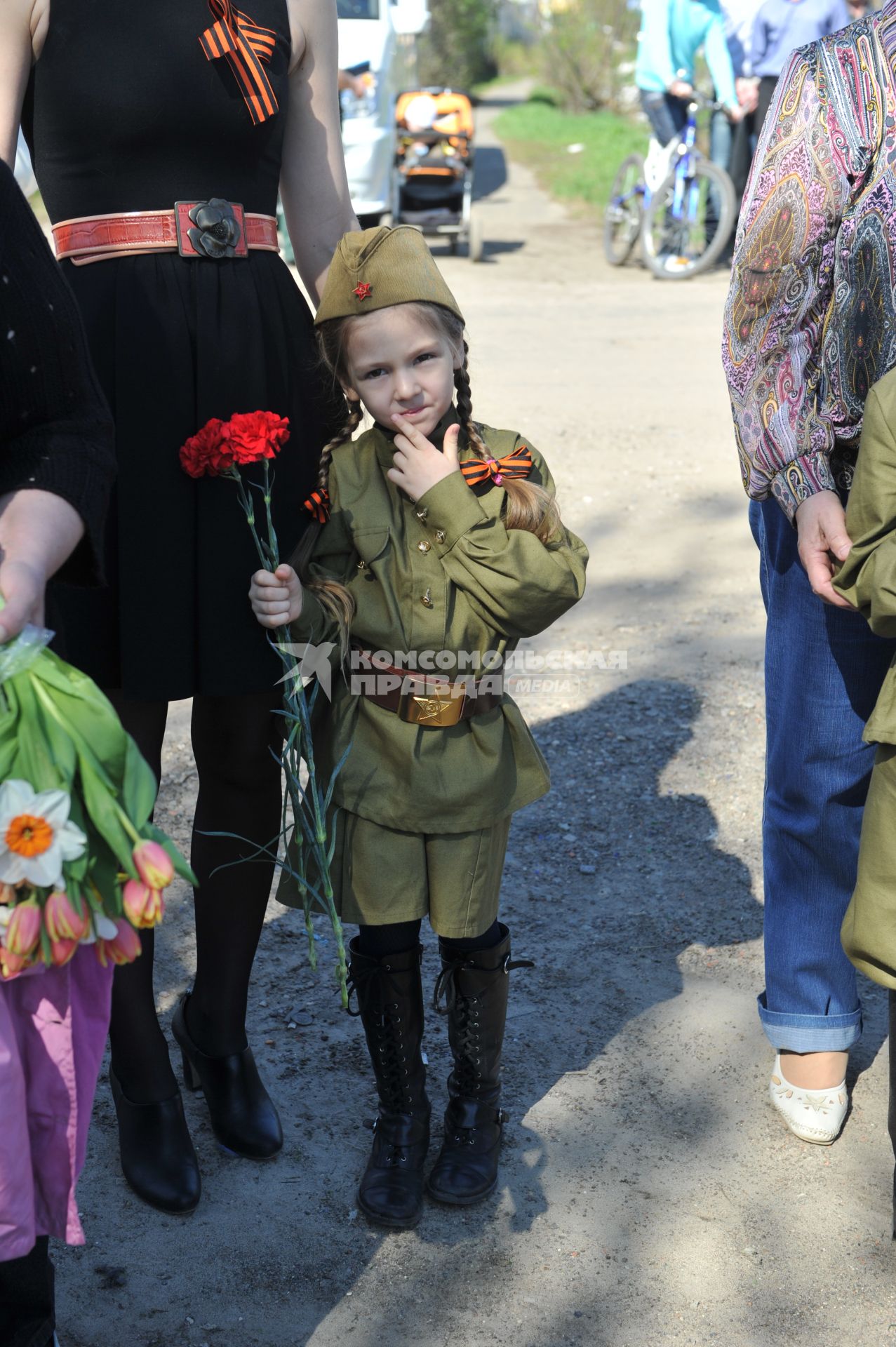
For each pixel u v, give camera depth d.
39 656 1.51
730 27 11.50
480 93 36.19
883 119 2.05
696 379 8.02
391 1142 2.33
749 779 3.81
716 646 4.61
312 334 2.25
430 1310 2.09
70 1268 2.17
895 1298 2.11
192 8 2.03
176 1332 2.04
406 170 11.38
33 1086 1.60
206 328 2.08
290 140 2.28
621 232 11.92
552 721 4.12
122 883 1.52
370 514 2.16
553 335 9.12
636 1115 2.53
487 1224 2.26
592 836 3.53
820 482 2.12
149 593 2.11
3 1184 1.53
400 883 2.17
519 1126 2.50
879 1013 2.85
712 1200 2.32
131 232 2.06
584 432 6.86
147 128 2.03
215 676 2.16
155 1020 2.35
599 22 26.67
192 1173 2.31
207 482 2.10
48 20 2.02
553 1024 2.79
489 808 2.18
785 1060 2.49
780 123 2.15
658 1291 2.12
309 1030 2.78
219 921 2.38
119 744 1.51
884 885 1.99
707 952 3.05
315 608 2.13
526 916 3.18
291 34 2.18
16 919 1.45
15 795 1.43
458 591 2.14
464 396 2.22
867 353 2.13
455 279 11.12
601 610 4.91
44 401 1.65
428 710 2.13
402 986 2.27
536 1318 2.07
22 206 1.64
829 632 2.22
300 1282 2.14
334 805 2.19
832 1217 2.28
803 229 2.10
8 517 1.58
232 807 2.35
